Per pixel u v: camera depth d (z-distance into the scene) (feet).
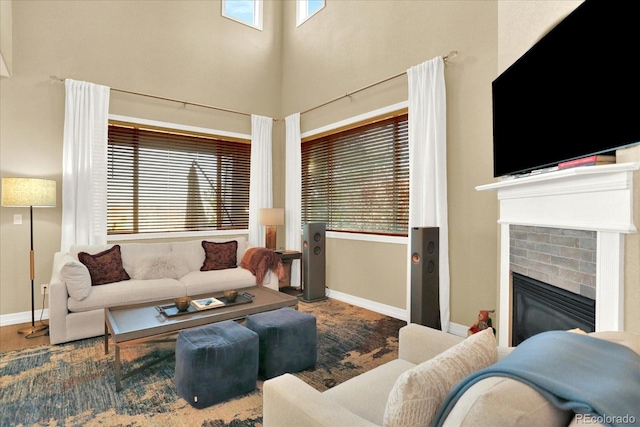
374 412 4.16
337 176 15.46
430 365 3.13
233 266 14.20
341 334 10.82
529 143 7.01
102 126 13.15
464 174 10.58
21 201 10.66
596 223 5.15
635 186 4.58
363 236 13.99
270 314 8.66
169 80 15.08
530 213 7.05
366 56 13.89
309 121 16.76
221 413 6.55
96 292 10.38
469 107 10.44
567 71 5.86
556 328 6.43
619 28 4.74
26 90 12.14
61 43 12.77
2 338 10.36
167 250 13.35
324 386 7.58
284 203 18.40
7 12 11.16
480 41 10.15
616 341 3.23
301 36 17.31
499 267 9.48
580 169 4.92
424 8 11.76
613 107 4.84
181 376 6.92
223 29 16.70
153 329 7.52
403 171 12.67
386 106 13.02
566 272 5.97
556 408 2.30
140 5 14.47
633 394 2.30
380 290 13.39
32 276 11.36
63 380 7.77
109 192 13.80
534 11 7.45
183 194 15.56
